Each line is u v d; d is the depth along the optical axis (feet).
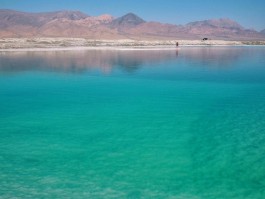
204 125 44.21
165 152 35.06
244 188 27.53
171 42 354.74
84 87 74.64
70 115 50.42
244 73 97.14
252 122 44.98
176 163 32.27
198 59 144.97
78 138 39.75
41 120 47.78
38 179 29.35
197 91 68.90
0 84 78.79
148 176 29.78
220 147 35.99
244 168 30.91
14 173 30.55
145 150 35.70
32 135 41.06
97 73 97.50
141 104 57.47
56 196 26.48
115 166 31.81
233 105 55.67
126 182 28.68
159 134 40.88
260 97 62.23
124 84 78.48
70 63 124.16
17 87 75.05
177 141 38.22
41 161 33.22
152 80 84.17
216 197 26.25
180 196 26.43
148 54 175.42
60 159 33.60
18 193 26.96
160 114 50.47
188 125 44.39
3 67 110.42
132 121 46.75
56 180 29.14
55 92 69.05
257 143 36.78
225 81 81.71
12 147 37.01
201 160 32.89
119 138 39.60
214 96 63.62
